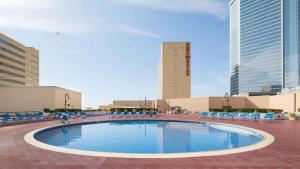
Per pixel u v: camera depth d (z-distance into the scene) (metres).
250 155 8.59
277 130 16.30
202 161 7.79
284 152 9.10
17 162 7.76
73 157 8.35
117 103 80.12
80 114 35.81
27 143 11.11
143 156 8.44
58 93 50.75
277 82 107.06
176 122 28.42
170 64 113.25
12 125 21.16
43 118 29.88
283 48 105.06
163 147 13.03
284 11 105.50
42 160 7.98
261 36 114.69
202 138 15.96
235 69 131.00
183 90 112.38
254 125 20.16
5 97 48.59
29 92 48.66
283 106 36.16
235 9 132.62
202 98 48.44
